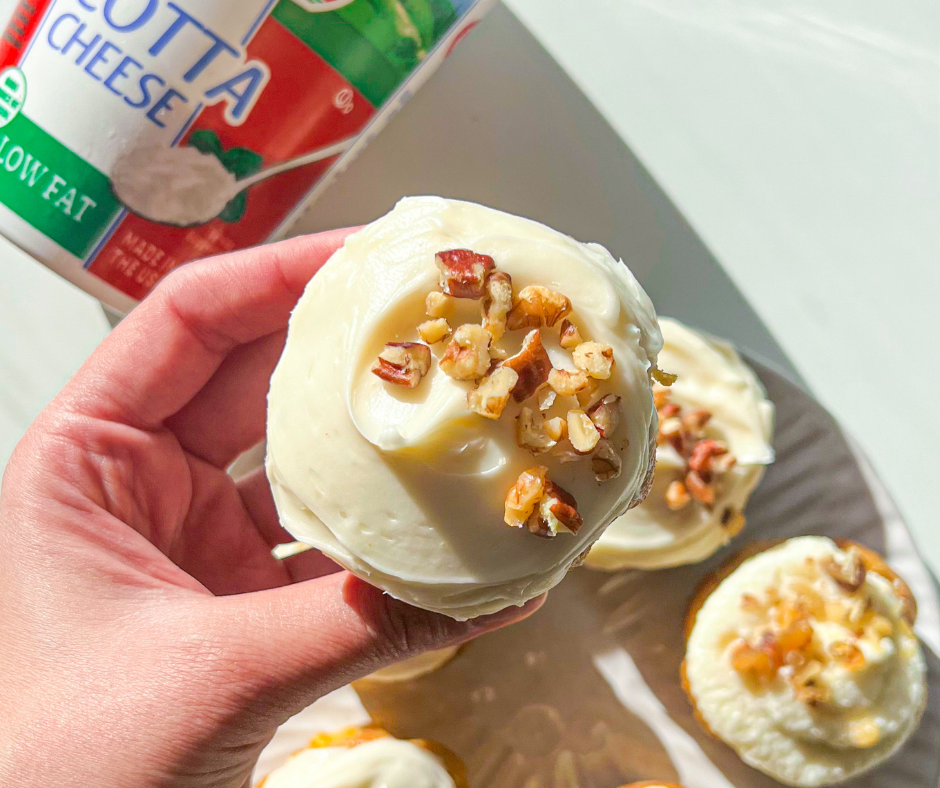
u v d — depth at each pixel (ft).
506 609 0.78
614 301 0.67
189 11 0.78
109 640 0.76
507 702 1.01
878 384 1.05
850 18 1.05
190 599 0.77
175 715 0.73
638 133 1.05
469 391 0.64
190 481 0.92
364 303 0.67
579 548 0.66
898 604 0.94
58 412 0.84
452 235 0.68
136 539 0.81
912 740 0.95
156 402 0.87
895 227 1.05
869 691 0.91
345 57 0.82
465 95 1.04
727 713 0.94
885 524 0.99
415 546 0.66
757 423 0.98
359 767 0.92
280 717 0.75
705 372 0.99
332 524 0.67
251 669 0.73
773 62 1.05
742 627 0.95
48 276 1.03
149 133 0.81
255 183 0.86
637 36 1.05
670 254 1.05
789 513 1.01
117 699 0.74
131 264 0.87
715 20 1.05
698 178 1.05
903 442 1.04
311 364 0.69
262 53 0.80
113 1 0.77
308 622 0.74
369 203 1.03
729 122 1.05
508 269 0.66
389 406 0.66
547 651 1.02
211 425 0.94
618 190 1.05
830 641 0.92
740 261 1.05
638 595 1.03
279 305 0.87
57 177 0.82
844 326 1.05
